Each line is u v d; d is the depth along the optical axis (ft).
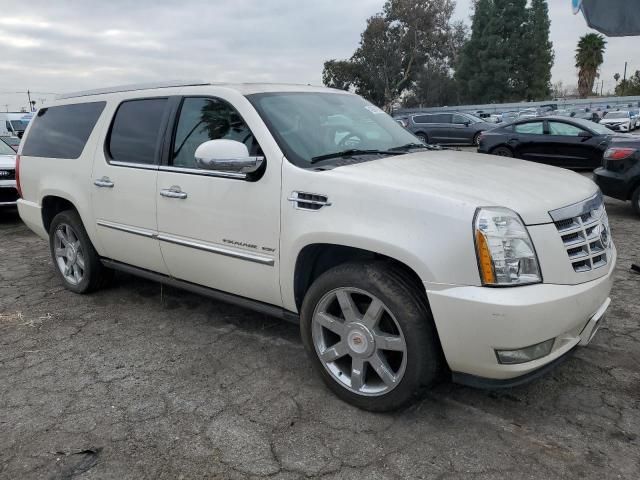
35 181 16.12
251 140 10.72
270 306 11.03
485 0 172.65
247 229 10.62
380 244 8.59
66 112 15.62
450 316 8.12
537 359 8.24
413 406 9.68
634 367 10.91
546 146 42.73
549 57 174.70
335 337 10.19
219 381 10.75
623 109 127.44
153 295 15.72
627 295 14.66
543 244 8.17
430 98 168.14
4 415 9.68
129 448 8.67
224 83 12.13
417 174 9.40
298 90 12.50
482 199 8.28
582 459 8.20
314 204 9.48
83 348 12.37
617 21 15.75
